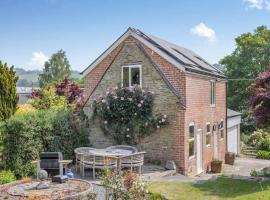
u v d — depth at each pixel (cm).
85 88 2356
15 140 1703
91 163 1762
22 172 1703
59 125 1897
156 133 2167
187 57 2530
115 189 1195
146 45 2211
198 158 2388
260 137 3709
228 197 1402
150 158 2180
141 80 2219
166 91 2150
